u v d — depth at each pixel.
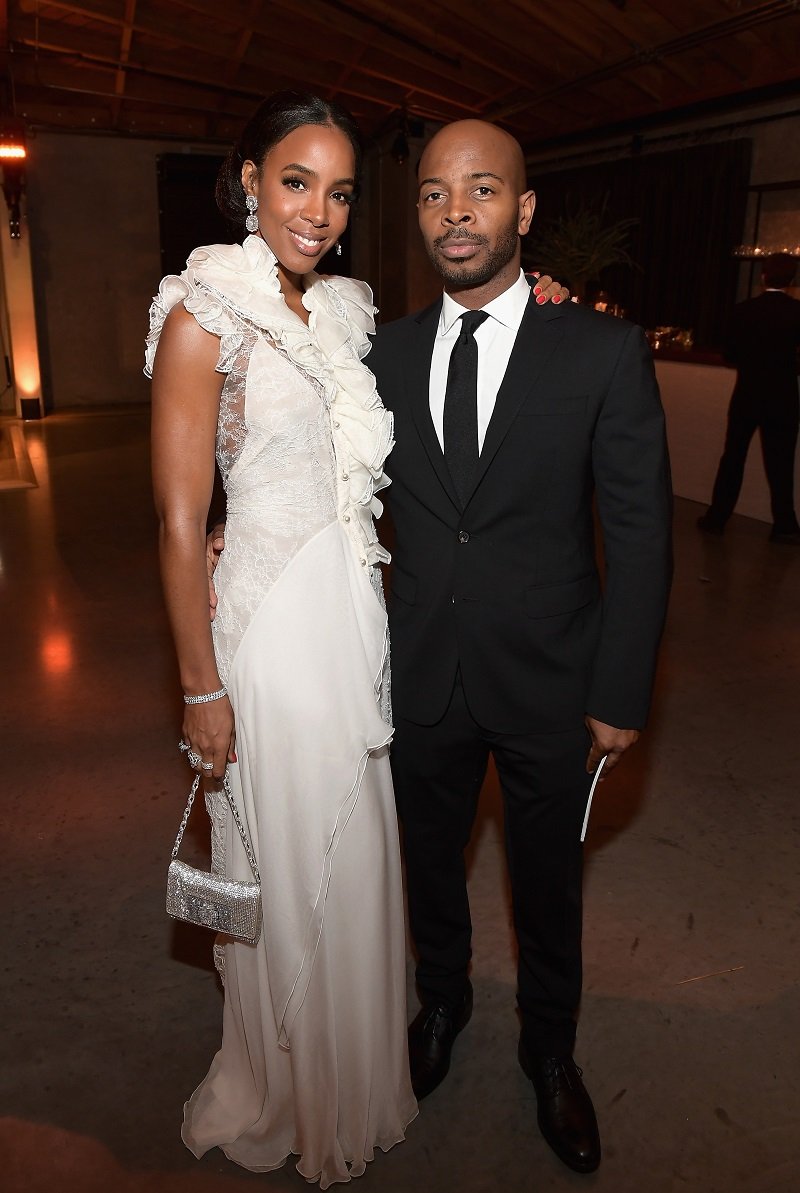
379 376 1.65
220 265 1.40
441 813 1.77
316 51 8.77
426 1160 1.73
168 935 2.33
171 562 1.39
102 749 3.25
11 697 3.66
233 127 11.63
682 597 4.82
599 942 2.29
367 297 1.72
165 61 9.61
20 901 2.46
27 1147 1.75
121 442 9.59
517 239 1.51
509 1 7.39
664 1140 1.76
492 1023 2.06
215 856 1.67
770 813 2.86
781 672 3.90
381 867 1.58
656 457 1.50
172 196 11.73
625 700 1.55
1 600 4.80
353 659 1.53
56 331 11.72
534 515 1.57
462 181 1.43
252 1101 1.74
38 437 9.86
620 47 8.30
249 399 1.39
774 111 8.42
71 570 5.30
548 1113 1.76
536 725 1.62
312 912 1.53
